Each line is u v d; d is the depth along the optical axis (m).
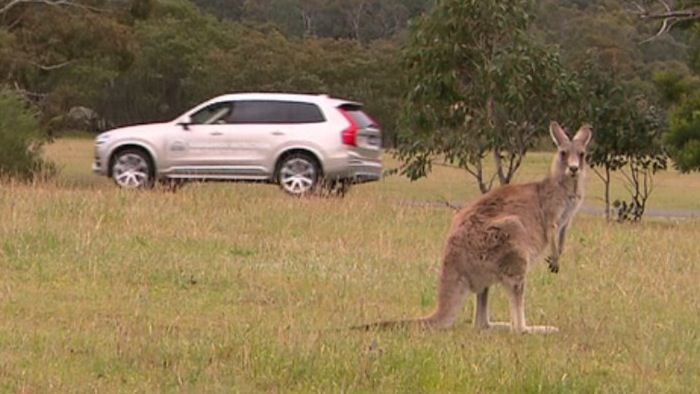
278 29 84.44
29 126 32.66
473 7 25.95
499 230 11.26
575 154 11.67
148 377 9.04
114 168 26.92
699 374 10.16
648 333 11.66
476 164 27.03
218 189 24.28
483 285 11.41
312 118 26.41
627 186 41.59
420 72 26.73
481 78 26.23
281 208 20.81
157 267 14.16
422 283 13.93
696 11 31.30
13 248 14.93
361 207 21.61
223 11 94.12
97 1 48.38
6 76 44.19
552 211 11.65
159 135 26.77
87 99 67.62
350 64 72.81
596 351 10.80
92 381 8.86
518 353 10.34
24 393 8.43
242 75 72.50
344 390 8.91
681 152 29.52
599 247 18.53
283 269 14.68
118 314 11.45
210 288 13.20
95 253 14.95
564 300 13.45
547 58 26.50
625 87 29.27
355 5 91.25
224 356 9.71
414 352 9.87
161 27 73.38
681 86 30.84
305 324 11.22
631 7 47.69
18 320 10.93
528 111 26.89
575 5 65.81
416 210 22.41
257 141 26.31
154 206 19.91
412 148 27.36
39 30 45.75
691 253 18.39
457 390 9.09
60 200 19.80
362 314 12.02
